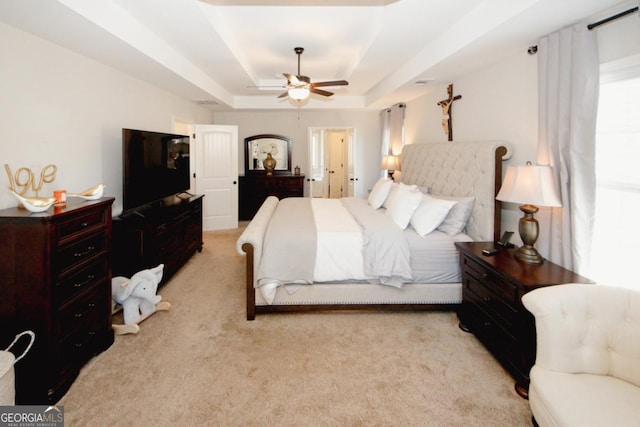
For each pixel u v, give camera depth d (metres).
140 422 1.69
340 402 1.84
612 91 2.07
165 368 2.13
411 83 4.05
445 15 2.62
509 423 1.71
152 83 4.06
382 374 2.09
